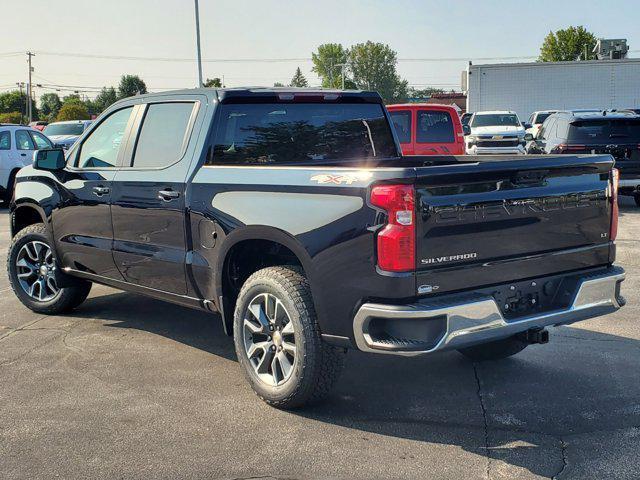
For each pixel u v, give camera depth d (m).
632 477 3.37
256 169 4.28
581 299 4.14
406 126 12.76
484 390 4.52
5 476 3.44
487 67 31.36
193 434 3.90
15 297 7.06
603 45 34.81
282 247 4.48
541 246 4.02
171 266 4.87
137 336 5.72
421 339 3.57
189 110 4.93
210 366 5.01
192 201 4.65
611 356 5.14
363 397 4.43
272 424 4.03
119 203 5.25
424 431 3.92
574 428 3.94
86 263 5.73
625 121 13.48
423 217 3.57
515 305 3.97
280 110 5.04
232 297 4.62
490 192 3.77
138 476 3.44
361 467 3.51
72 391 4.54
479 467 3.50
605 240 4.35
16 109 107.50
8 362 5.10
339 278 3.77
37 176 6.12
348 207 3.72
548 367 4.93
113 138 5.50
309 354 3.97
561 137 14.11
